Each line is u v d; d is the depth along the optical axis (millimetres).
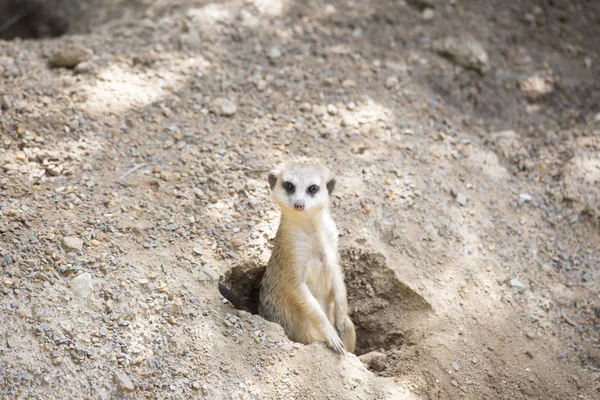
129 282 7945
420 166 10398
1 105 10086
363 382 7859
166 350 7531
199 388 7316
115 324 7559
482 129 11781
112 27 12555
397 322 8930
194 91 11086
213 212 9188
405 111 11344
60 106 10305
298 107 11055
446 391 8172
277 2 13242
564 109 12492
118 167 9547
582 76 13070
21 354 7047
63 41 11891
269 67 11789
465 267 9383
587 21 14203
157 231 8719
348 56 12242
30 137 9719
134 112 10508
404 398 7863
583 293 9578
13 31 17469
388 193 9820
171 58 11633
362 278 9203
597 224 10266
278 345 7867
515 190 10656
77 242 8203
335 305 8516
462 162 10766
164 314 7793
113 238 8422
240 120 10719
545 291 9508
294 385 7590
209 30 12352
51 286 7699
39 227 8328
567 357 8875
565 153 11336
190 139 10211
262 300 8633
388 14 13344
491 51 13172
